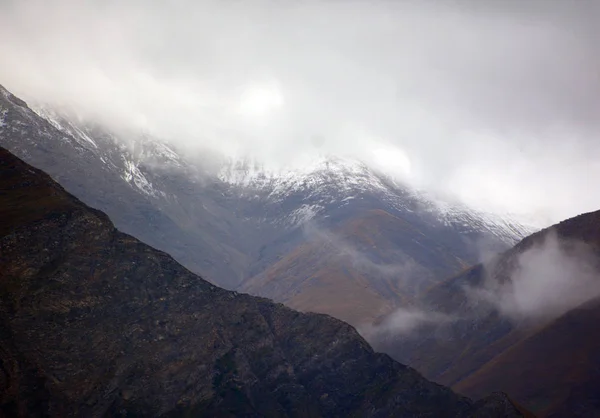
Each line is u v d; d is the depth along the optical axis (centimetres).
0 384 16812
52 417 17162
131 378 19062
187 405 19362
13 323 18288
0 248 19162
